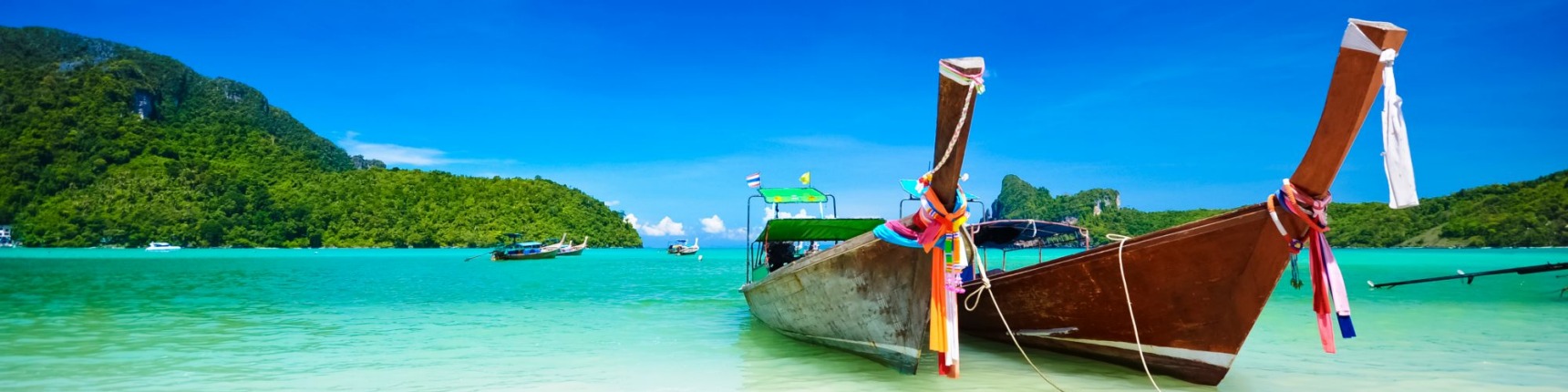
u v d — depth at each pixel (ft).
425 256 246.27
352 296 63.57
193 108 541.75
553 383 24.86
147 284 78.02
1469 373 25.67
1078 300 23.50
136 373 26.40
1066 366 25.40
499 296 64.34
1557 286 69.31
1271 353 29.91
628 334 37.19
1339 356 29.27
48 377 25.50
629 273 117.80
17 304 53.26
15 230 367.04
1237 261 19.21
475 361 29.14
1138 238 20.67
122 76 500.33
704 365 27.94
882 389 22.85
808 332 29.09
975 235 36.65
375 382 25.08
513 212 459.32
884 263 22.25
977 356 27.66
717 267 145.48
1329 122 15.30
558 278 98.63
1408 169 13.60
